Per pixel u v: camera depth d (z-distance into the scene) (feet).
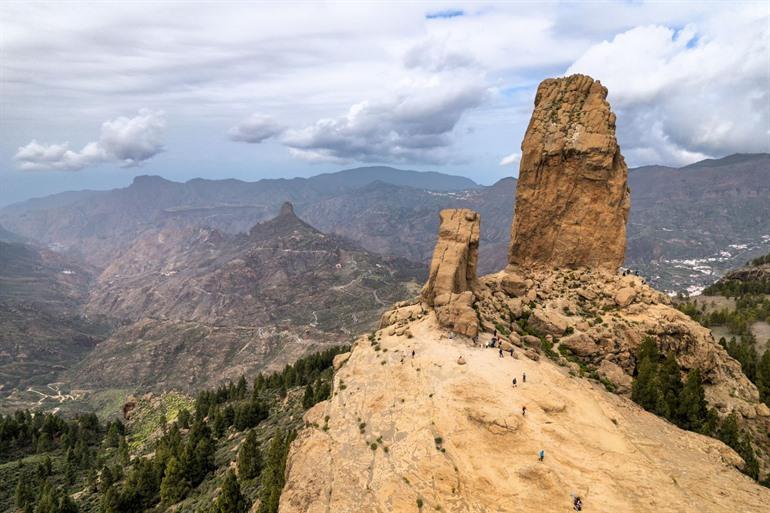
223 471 309.42
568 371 240.73
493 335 250.57
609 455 167.73
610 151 318.24
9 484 387.34
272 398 465.06
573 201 331.77
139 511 301.43
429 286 278.87
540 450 163.63
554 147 328.49
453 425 175.73
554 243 339.36
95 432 534.78
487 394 188.14
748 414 244.42
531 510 147.23
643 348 256.32
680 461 175.52
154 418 576.61
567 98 344.08
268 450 288.92
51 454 462.60
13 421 501.56
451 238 292.40
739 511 150.20
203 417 480.23
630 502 149.18
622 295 293.64
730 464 185.88
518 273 343.87
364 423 195.52
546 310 291.79
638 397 233.35
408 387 204.03
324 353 553.64
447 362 214.90
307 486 178.60
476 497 154.20
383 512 157.58
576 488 152.66
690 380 238.27
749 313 540.93
